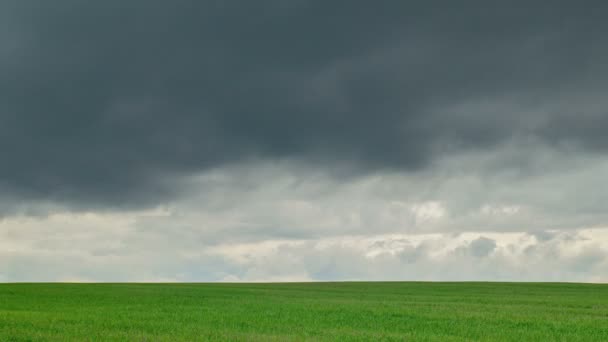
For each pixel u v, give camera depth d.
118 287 73.00
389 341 26.11
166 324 31.45
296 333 28.31
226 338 26.09
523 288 78.38
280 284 90.62
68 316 35.19
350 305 45.62
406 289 75.69
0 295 55.59
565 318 36.53
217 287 77.06
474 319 35.31
